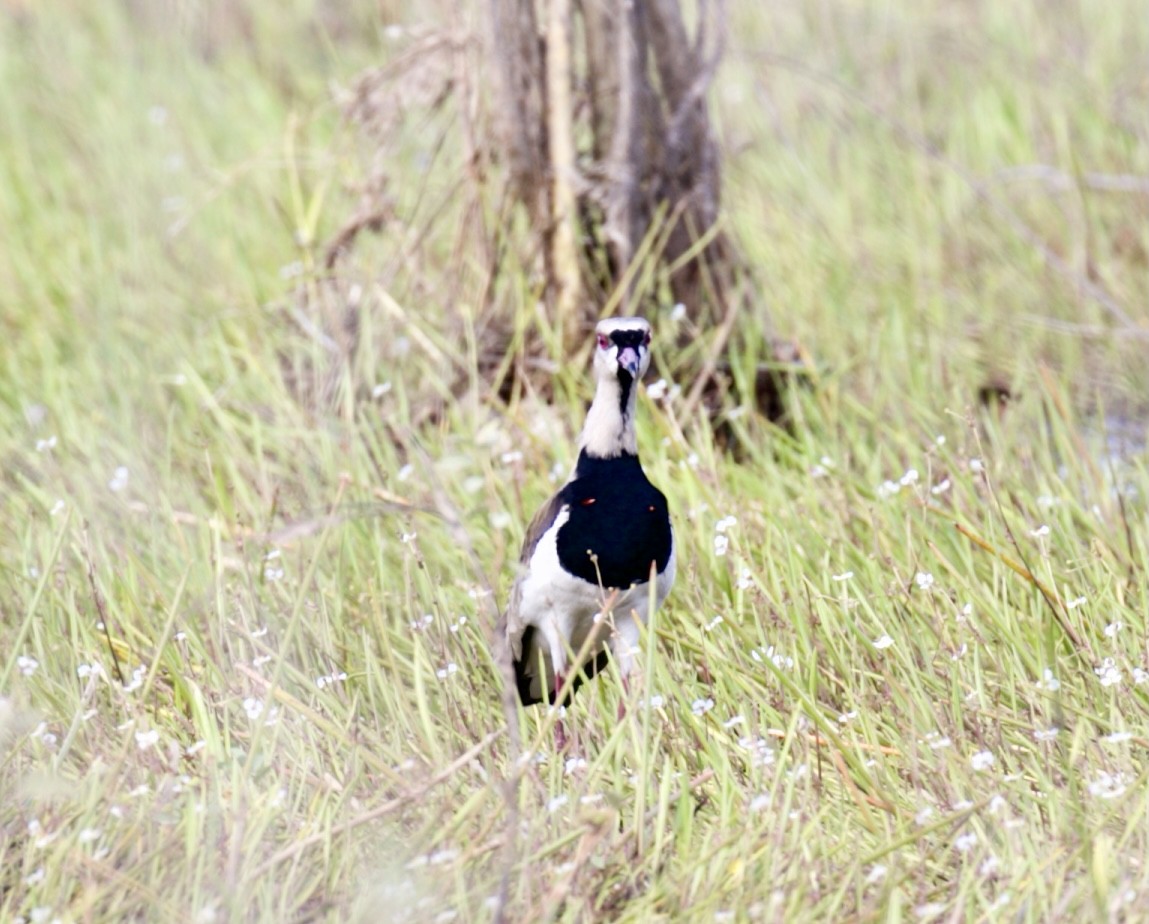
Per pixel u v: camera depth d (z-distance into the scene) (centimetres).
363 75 1347
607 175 1273
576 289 1296
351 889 734
